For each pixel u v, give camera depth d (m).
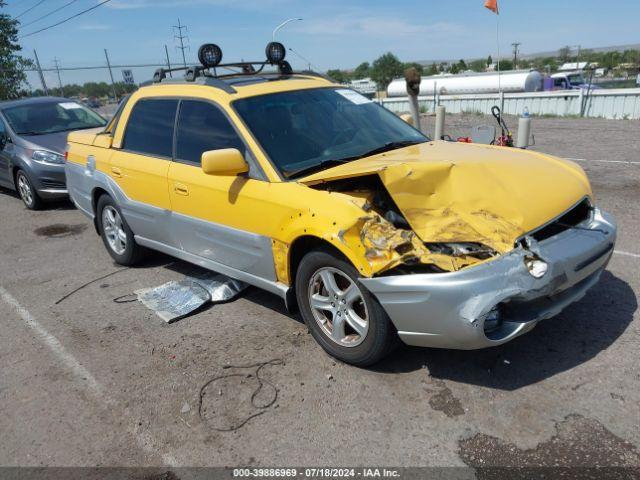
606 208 6.55
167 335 4.18
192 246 4.59
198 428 3.10
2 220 8.38
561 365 3.37
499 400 3.10
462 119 19.22
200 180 4.24
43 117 9.37
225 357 3.80
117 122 5.47
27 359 4.00
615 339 3.58
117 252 5.78
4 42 23.53
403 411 3.09
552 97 19.36
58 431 3.18
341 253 3.32
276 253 3.74
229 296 4.70
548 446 2.73
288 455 2.84
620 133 12.84
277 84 4.51
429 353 3.63
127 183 5.14
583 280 3.37
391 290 3.03
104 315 4.63
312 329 3.72
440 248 3.02
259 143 3.89
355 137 4.27
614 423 2.84
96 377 3.69
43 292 5.28
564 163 3.97
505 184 3.33
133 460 2.90
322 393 3.30
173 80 4.99
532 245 3.02
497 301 2.84
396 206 3.40
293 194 3.54
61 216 8.36
